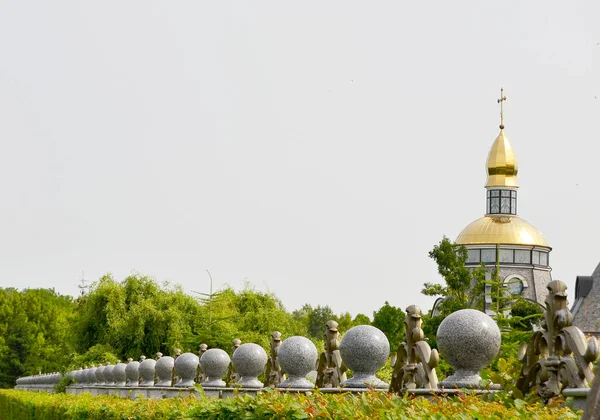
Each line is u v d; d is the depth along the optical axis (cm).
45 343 10706
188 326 4369
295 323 4522
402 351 1148
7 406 3966
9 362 10488
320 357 1470
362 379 1323
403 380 1134
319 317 11300
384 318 7156
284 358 1561
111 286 4731
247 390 1702
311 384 1548
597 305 5944
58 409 2327
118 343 4547
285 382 1559
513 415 756
